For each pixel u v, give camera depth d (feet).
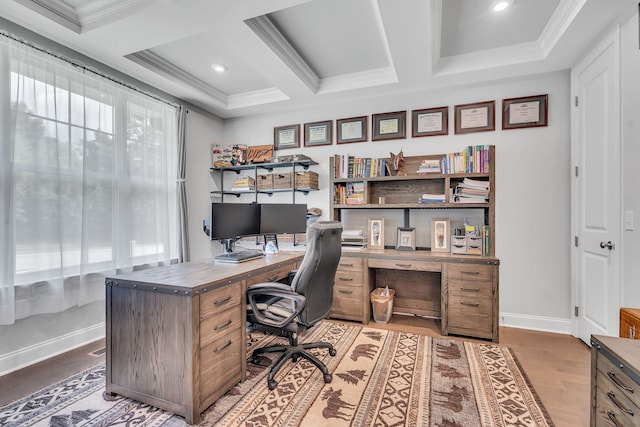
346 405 5.51
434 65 9.08
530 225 9.41
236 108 12.27
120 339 5.63
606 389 3.48
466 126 10.05
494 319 8.36
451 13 7.03
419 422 5.05
